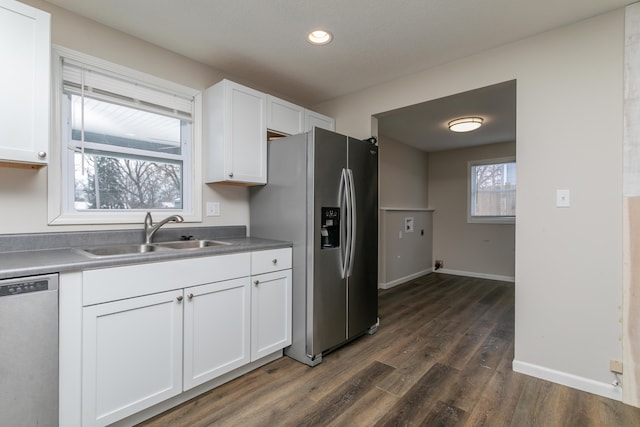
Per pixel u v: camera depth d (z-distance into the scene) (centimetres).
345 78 284
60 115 185
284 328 233
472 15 193
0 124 142
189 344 177
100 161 207
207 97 250
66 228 187
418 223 559
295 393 190
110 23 201
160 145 236
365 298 276
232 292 199
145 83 221
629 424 163
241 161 240
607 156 188
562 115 203
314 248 227
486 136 484
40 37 153
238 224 276
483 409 176
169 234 232
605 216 189
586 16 192
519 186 218
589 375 193
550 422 165
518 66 220
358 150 267
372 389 195
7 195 168
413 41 223
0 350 121
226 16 195
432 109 357
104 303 146
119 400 151
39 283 129
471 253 561
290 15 194
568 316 200
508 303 388
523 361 216
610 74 187
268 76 279
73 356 138
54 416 133
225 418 166
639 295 178
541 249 209
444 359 236
